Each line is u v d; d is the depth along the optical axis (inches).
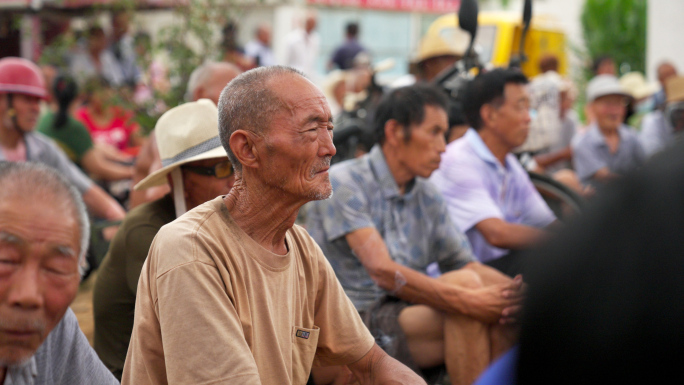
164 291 67.0
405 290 110.3
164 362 69.8
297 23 446.3
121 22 260.7
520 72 144.6
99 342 103.4
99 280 102.0
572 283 36.5
